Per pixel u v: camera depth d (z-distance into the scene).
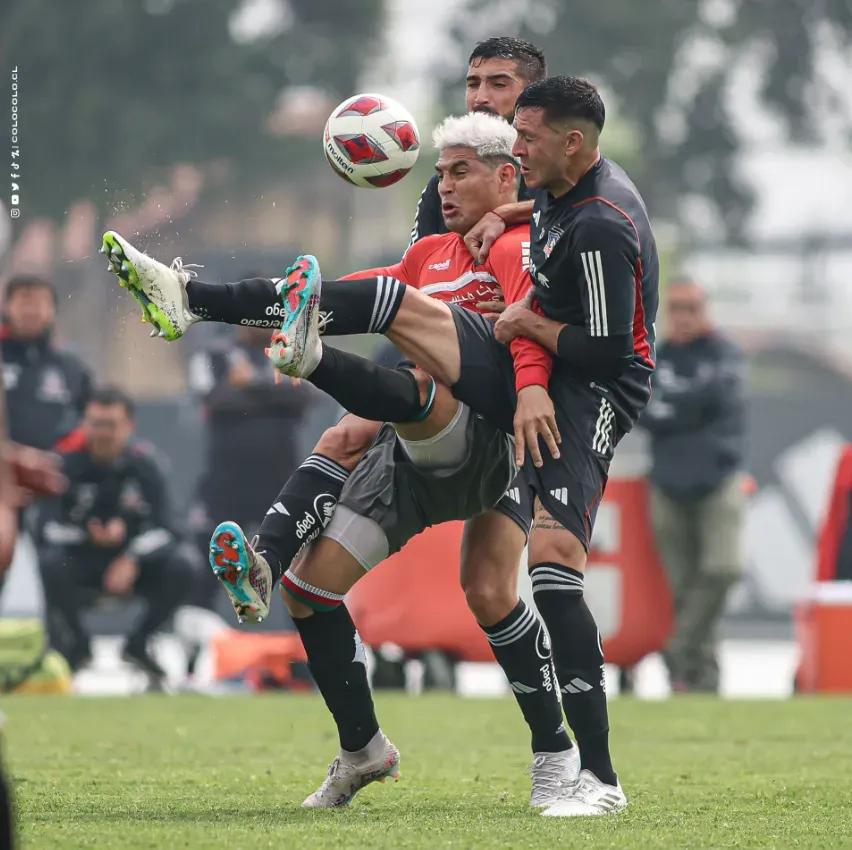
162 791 18.00
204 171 111.81
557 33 128.50
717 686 37.81
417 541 36.66
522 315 16.34
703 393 36.75
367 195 120.06
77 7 108.00
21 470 10.87
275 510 16.62
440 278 17.86
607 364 16.11
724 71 133.50
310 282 15.33
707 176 135.25
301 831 14.71
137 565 37.00
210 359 39.84
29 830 14.67
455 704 31.45
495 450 16.78
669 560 37.62
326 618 16.91
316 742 23.95
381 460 16.77
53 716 28.39
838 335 134.25
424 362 16.42
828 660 37.81
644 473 38.50
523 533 17.45
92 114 106.06
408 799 17.59
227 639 38.06
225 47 114.06
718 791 18.14
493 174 17.88
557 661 16.30
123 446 36.94
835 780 19.34
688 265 130.62
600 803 16.14
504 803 17.23
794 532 63.53
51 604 37.16
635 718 28.91
